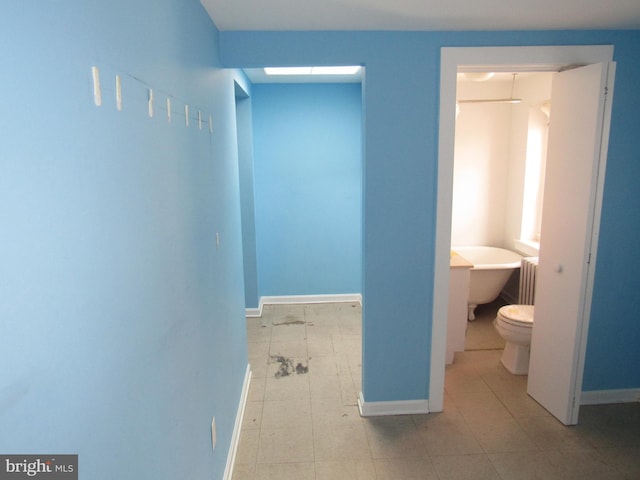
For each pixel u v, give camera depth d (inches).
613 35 86.2
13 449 22.6
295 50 84.0
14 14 22.9
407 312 94.3
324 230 171.6
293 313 167.0
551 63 86.5
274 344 139.8
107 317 33.3
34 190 24.5
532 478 79.0
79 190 29.3
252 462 84.6
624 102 89.4
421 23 79.4
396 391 98.4
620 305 97.7
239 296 106.0
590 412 98.4
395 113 86.4
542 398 101.0
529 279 143.3
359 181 168.1
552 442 88.7
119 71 36.2
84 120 30.2
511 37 84.9
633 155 91.5
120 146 36.3
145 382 41.3
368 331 95.0
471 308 154.5
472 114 166.7
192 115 61.2
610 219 93.8
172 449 49.4
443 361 96.5
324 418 98.6
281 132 163.3
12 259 22.5
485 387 111.0
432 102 86.4
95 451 31.1
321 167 166.4
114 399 34.4
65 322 27.4
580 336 88.7
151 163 43.8
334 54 84.0
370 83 85.2
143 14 42.1
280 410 102.2
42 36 25.4
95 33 32.0
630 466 81.6
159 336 45.5
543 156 157.2
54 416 26.2
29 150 24.0
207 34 72.4
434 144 88.0
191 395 58.0
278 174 166.6
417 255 92.0
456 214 172.6
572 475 79.6
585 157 83.9
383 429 94.0
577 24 81.8
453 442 89.4
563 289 91.7
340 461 84.5
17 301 22.9
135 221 39.3
